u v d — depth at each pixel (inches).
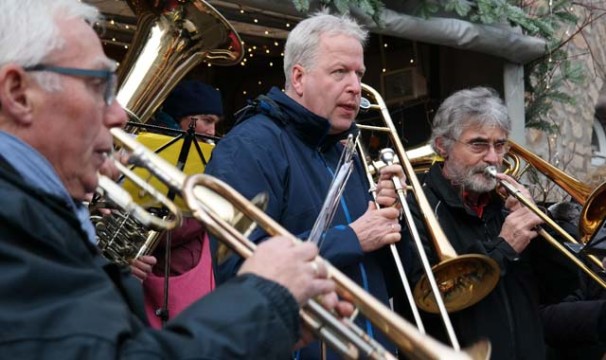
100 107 70.4
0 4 67.2
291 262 66.0
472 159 144.1
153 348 59.7
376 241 108.9
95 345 58.1
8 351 56.6
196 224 147.0
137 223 125.8
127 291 71.3
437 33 231.1
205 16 150.4
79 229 65.5
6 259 59.0
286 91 119.5
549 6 269.4
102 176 76.0
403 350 68.9
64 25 68.8
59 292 60.2
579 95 324.8
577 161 325.4
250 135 110.9
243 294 63.1
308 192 111.0
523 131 263.1
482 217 147.9
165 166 74.2
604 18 340.5
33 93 67.1
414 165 156.0
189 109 180.5
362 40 120.8
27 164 66.3
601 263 145.9
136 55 153.5
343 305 70.9
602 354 160.2
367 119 263.9
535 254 148.6
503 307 138.8
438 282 131.4
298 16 206.4
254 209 72.5
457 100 147.5
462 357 67.8
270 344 62.0
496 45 248.2
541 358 140.5
